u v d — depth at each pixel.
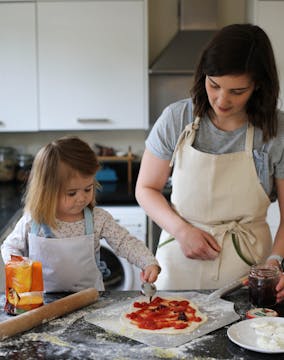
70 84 3.28
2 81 3.27
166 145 1.71
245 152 1.65
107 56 3.25
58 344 1.20
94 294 1.43
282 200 1.68
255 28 1.48
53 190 1.58
